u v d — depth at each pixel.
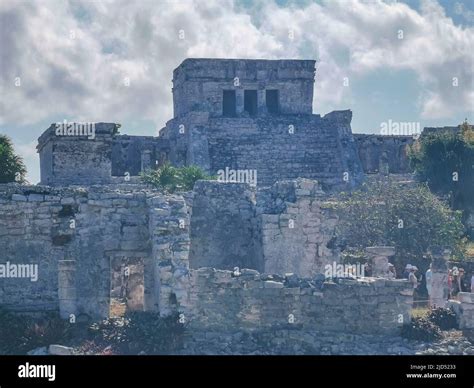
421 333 44.28
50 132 77.38
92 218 47.38
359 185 96.56
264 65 111.31
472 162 89.00
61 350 41.03
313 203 51.06
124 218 47.50
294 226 50.56
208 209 52.28
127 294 52.41
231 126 104.69
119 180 78.00
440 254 50.94
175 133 106.56
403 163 113.69
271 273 49.06
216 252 51.94
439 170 89.25
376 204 67.19
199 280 43.91
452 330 45.66
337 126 105.44
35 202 47.12
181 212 45.56
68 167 77.31
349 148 103.12
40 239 46.94
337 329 44.47
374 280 44.94
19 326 43.56
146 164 103.88
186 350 42.03
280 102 111.81
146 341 41.97
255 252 51.56
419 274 60.41
